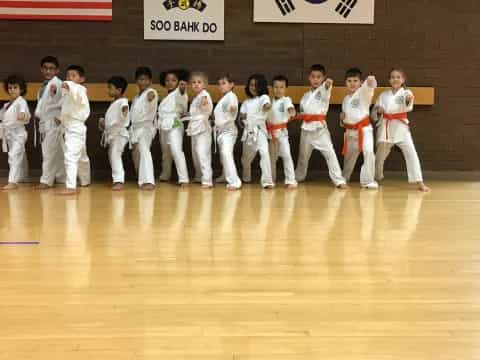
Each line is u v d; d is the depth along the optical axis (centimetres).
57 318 305
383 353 267
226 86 743
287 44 825
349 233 493
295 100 818
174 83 762
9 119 724
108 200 641
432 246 453
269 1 816
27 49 809
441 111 843
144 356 262
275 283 362
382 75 835
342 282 365
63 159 770
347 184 777
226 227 512
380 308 321
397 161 846
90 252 430
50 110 727
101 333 286
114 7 809
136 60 817
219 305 325
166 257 418
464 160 846
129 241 462
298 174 797
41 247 443
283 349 270
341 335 286
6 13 801
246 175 784
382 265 402
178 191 708
